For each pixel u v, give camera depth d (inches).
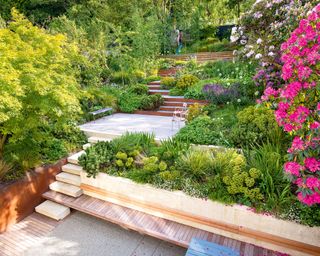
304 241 100.3
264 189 110.3
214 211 116.2
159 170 135.2
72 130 204.2
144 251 120.6
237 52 288.7
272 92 100.5
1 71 116.0
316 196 83.1
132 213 136.5
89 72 305.0
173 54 528.4
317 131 76.4
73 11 477.1
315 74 80.1
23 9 512.4
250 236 109.3
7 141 164.9
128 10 518.0
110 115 273.9
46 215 149.1
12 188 140.0
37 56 139.2
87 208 142.4
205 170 127.6
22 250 122.9
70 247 124.0
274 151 129.0
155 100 281.3
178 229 122.4
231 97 224.8
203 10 642.8
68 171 171.0
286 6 223.5
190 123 188.5
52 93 132.0
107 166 150.4
